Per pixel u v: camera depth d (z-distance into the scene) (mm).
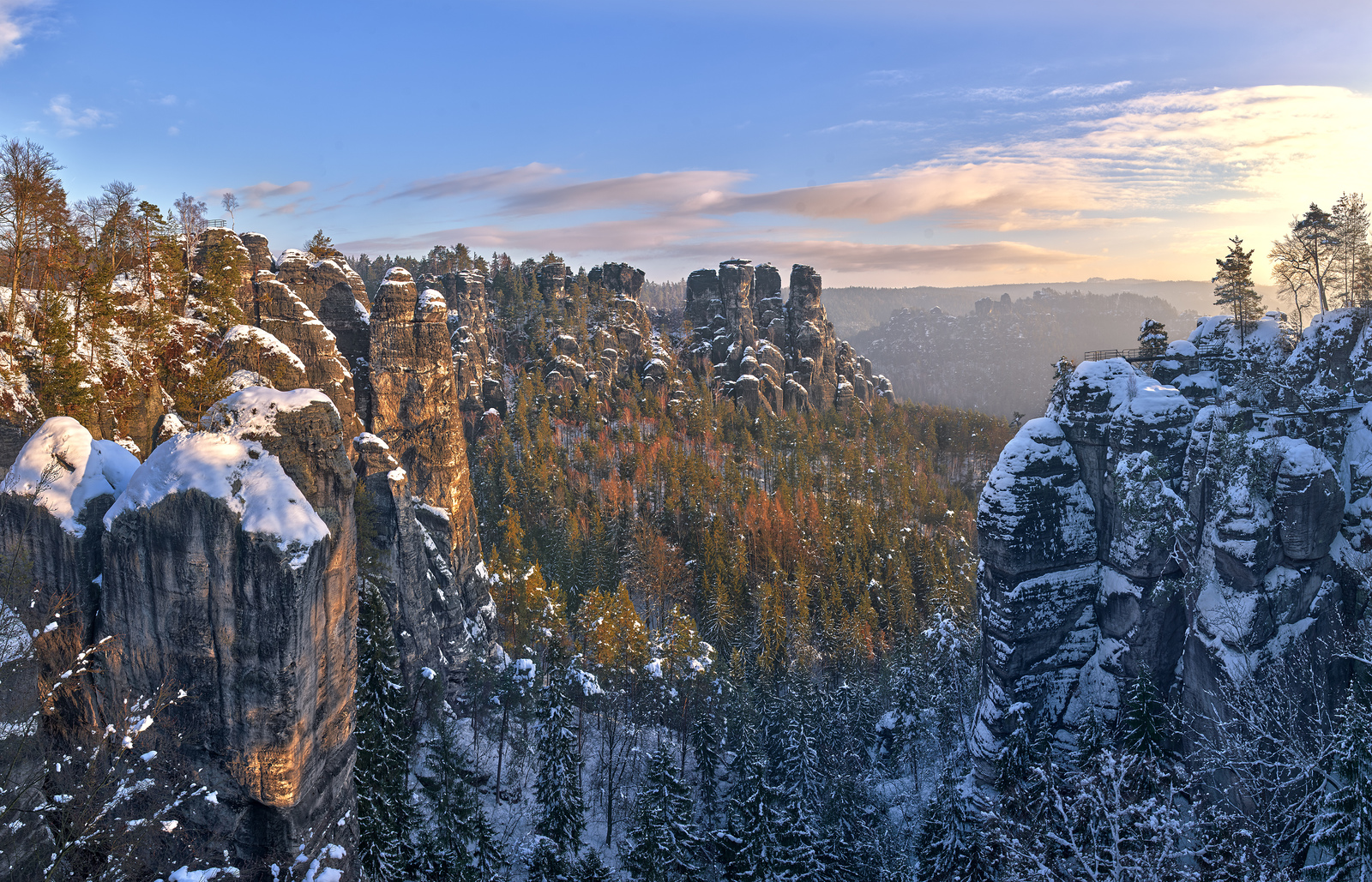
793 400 198875
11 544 24797
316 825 25031
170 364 45250
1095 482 48031
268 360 48719
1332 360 41781
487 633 71375
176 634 23438
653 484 132500
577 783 47469
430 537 64625
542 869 41938
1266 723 35062
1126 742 41594
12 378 32750
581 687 67125
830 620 86750
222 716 23547
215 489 22953
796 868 42125
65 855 19922
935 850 42094
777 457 155125
